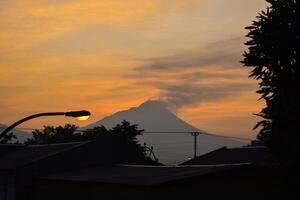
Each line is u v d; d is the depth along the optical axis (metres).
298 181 25.00
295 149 24.48
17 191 39.12
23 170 39.41
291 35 25.33
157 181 28.67
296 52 25.66
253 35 25.97
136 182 29.47
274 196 29.00
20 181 39.25
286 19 25.42
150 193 28.28
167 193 28.31
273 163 25.92
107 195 31.72
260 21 26.00
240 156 46.50
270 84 25.94
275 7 26.00
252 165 29.98
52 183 37.31
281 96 25.23
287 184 26.02
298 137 24.69
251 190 30.06
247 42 26.25
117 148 44.22
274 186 29.09
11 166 39.97
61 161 40.81
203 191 29.09
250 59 26.06
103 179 32.72
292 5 25.61
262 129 25.95
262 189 29.81
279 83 25.66
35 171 39.78
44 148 45.09
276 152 25.38
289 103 24.89
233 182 29.78
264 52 25.75
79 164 41.59
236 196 29.73
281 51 25.67
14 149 49.56
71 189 35.19
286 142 24.84
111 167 40.84
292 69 25.80
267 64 26.00
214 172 29.36
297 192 25.50
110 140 43.75
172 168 34.94
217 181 29.50
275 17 25.67
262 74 26.11
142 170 36.34
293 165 24.64
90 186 33.28
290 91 25.50
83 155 41.94
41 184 38.62
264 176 29.94
